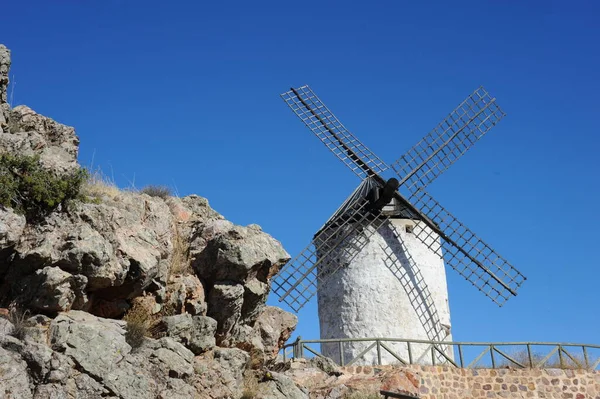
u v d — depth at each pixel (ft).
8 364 40.55
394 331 91.35
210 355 53.06
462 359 80.02
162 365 47.78
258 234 58.85
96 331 44.86
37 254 45.29
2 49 54.44
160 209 55.72
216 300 55.06
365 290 92.94
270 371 59.82
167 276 53.36
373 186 95.96
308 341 78.54
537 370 80.94
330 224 95.96
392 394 57.41
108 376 43.93
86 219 48.55
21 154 49.14
